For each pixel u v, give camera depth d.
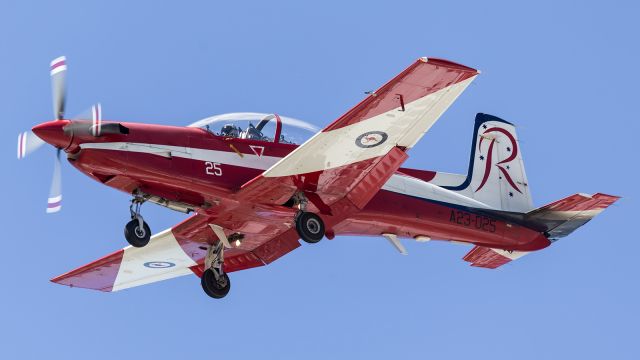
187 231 58.69
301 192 54.25
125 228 52.47
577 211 65.00
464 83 49.00
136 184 52.28
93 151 50.09
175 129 52.50
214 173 52.78
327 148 51.47
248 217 56.00
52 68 50.84
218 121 53.94
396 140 52.25
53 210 50.31
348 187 54.75
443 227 62.84
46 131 49.22
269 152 54.38
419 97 49.44
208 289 59.28
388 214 59.72
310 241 53.88
